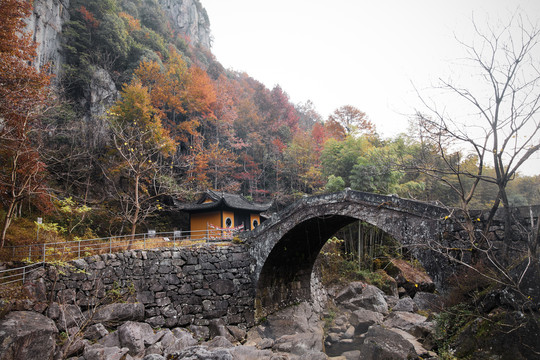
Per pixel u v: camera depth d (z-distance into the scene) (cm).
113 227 2467
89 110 3291
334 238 2598
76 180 2452
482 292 992
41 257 1302
